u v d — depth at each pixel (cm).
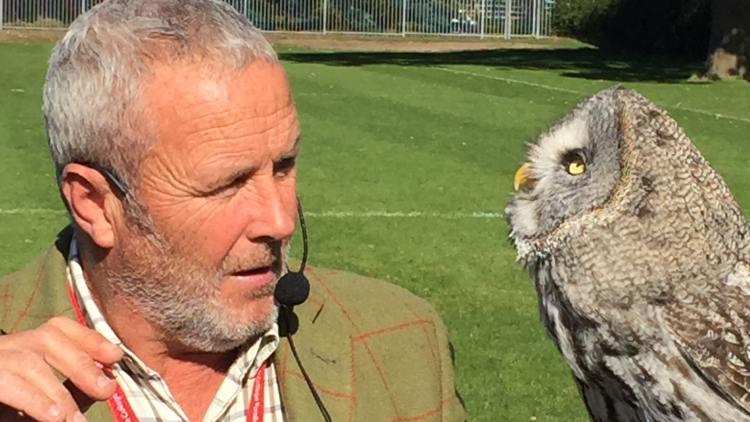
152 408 318
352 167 1677
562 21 5212
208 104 289
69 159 298
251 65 295
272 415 331
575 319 514
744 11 3269
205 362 325
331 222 1299
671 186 492
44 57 3459
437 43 4925
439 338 362
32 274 340
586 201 501
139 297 304
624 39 4578
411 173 1639
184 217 293
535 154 538
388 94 2702
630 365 504
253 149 293
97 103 290
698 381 491
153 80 289
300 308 345
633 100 510
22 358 259
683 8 4281
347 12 5234
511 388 792
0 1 4662
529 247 527
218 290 302
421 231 1267
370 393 338
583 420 741
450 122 2206
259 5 5159
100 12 297
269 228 298
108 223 302
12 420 267
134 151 290
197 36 293
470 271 1101
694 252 491
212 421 323
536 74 3375
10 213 1305
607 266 492
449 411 350
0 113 2150
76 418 258
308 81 2966
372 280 370
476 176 1630
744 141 2062
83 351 270
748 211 1462
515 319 944
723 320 488
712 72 3328
